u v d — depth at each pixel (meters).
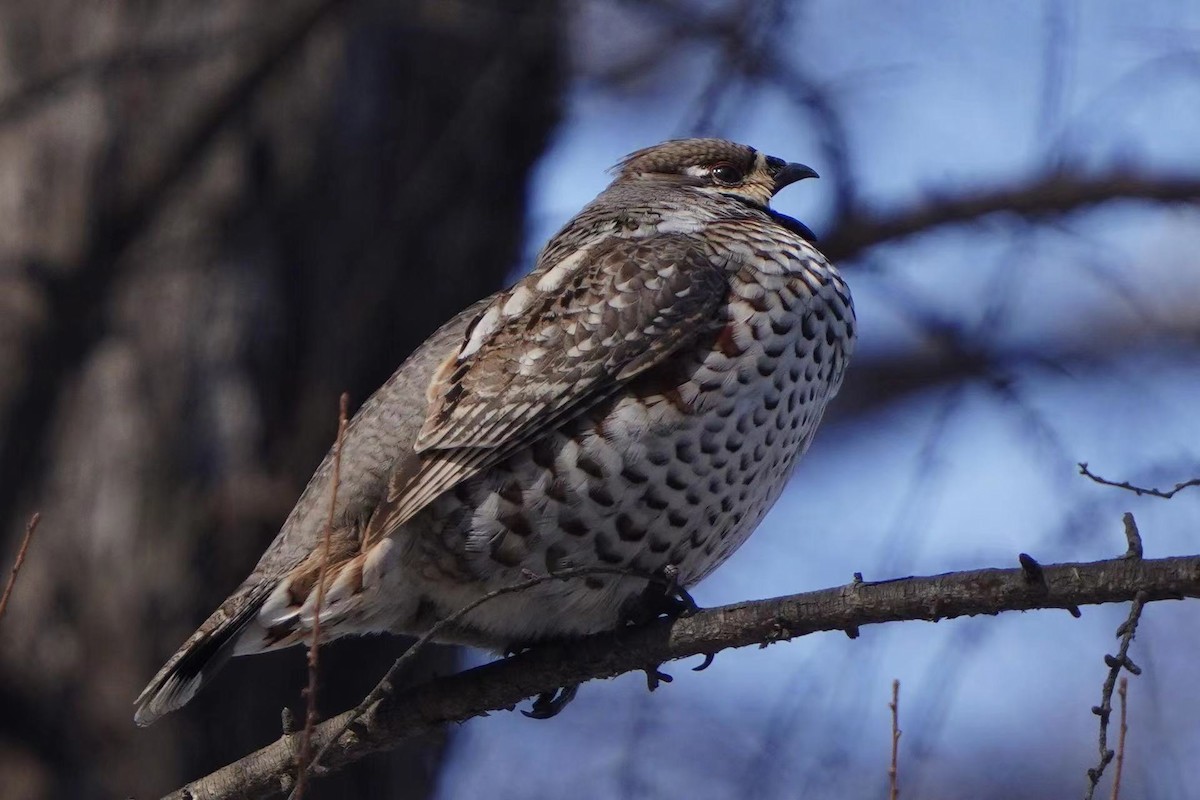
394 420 8.95
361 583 8.61
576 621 8.77
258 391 12.10
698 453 8.55
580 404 8.52
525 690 8.29
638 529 8.55
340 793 12.03
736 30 13.20
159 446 11.89
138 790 11.48
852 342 9.36
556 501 8.46
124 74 12.34
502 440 8.48
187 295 12.09
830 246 13.84
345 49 12.58
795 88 13.29
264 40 12.05
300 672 11.95
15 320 11.83
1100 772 6.54
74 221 12.06
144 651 11.68
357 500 8.84
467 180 12.73
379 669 12.14
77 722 11.52
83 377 11.98
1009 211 13.84
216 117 11.79
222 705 11.71
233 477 11.90
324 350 12.22
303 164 12.39
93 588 11.71
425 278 12.53
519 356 8.69
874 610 7.35
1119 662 6.57
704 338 8.64
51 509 11.81
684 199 10.09
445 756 12.88
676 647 7.93
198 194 12.22
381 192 12.65
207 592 11.80
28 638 11.57
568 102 13.55
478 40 12.83
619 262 8.87
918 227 13.87
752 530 9.28
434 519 8.52
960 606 7.15
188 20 12.48
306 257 12.36
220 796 8.37
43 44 12.57
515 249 13.17
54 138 12.20
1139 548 6.80
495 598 8.64
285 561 8.88
